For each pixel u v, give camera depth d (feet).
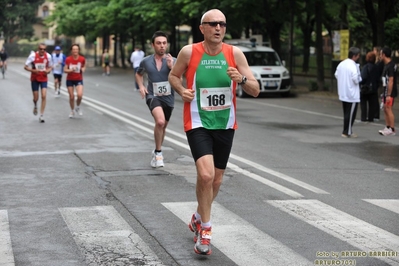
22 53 480.23
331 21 210.59
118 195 51.24
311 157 70.08
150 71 63.05
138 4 243.40
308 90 177.17
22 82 210.59
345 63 87.10
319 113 122.21
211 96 35.96
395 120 110.73
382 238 39.60
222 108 36.19
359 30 228.43
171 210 46.37
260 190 53.06
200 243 35.88
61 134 87.56
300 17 221.05
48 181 56.70
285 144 79.77
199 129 36.06
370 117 107.45
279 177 58.54
